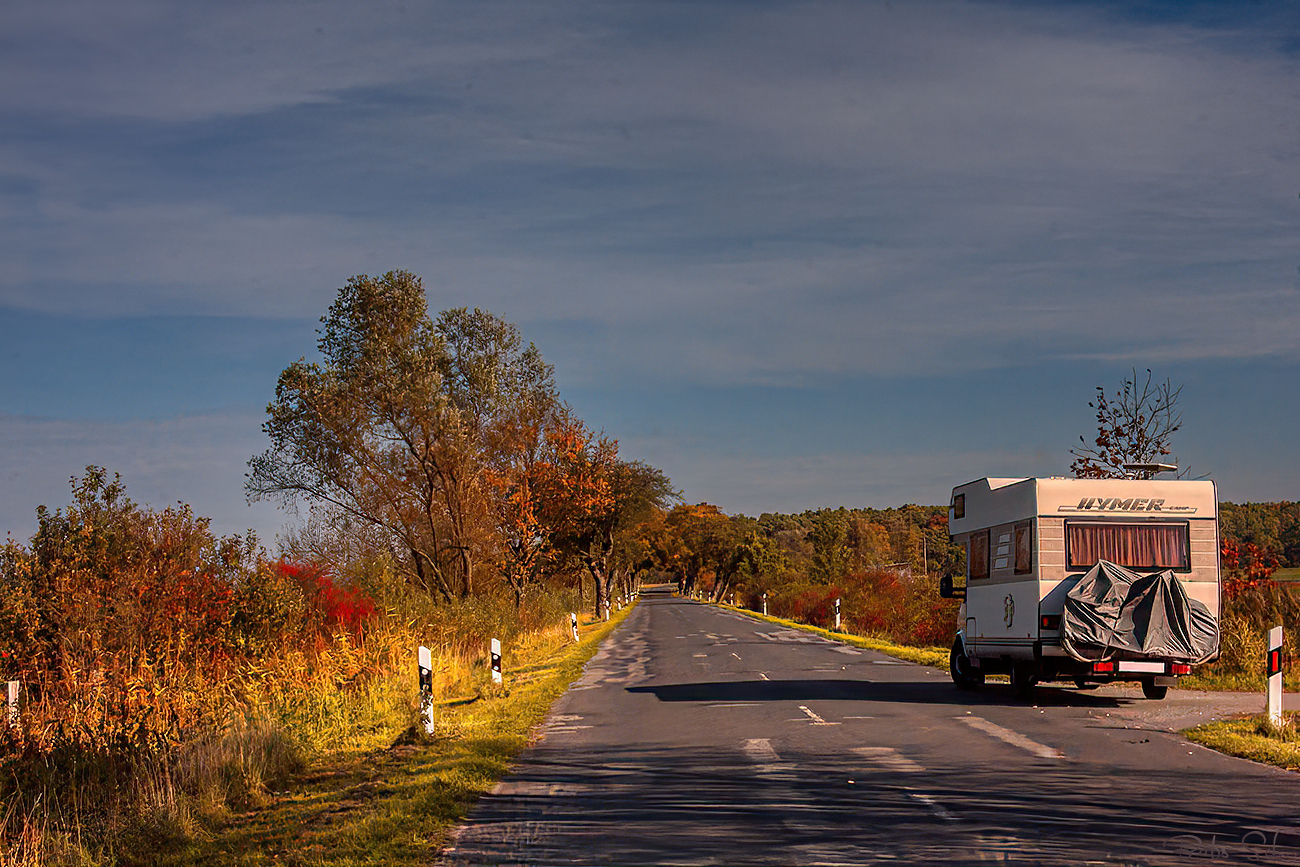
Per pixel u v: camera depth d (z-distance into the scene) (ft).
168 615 47.73
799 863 22.21
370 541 103.24
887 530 396.37
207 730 39.96
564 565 178.91
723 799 29.50
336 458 104.17
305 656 54.34
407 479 108.17
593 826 26.45
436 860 23.43
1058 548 50.65
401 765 36.11
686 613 223.10
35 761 36.58
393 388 105.70
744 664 81.87
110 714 39.81
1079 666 49.55
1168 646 49.11
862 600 154.20
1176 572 50.57
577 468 147.13
